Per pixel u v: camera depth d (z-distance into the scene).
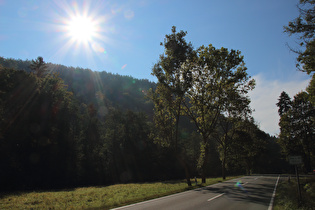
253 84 27.55
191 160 72.75
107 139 62.09
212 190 17.30
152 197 13.76
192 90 26.81
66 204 12.89
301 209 9.02
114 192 19.25
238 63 25.27
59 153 42.28
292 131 45.56
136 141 63.03
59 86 45.09
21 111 35.12
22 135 34.53
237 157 46.69
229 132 41.00
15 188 33.00
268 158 80.44
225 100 26.61
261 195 14.05
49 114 39.41
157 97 25.55
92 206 11.36
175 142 25.11
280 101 53.81
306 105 43.75
